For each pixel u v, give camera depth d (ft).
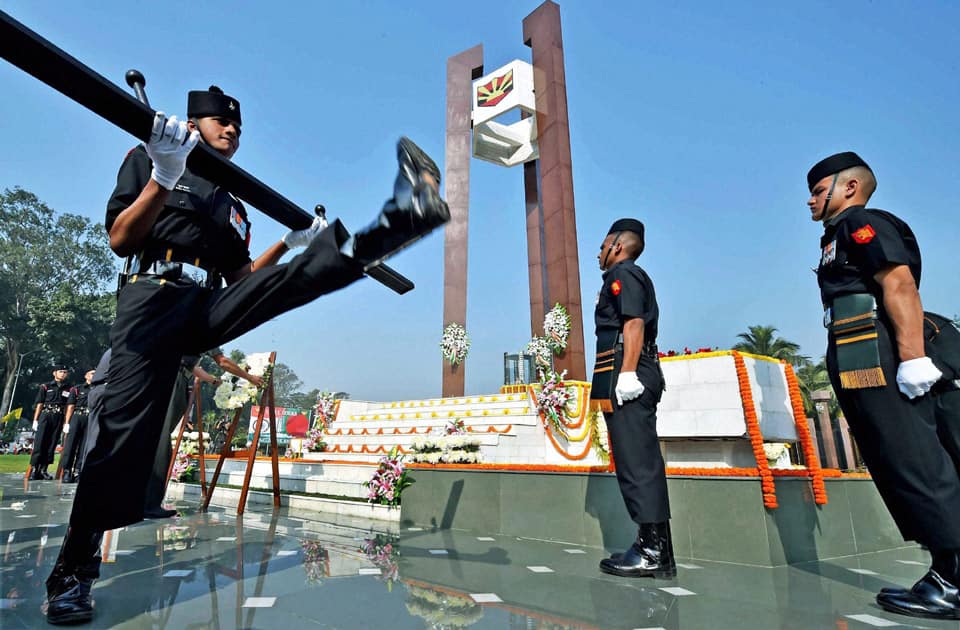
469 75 70.33
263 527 15.67
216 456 30.78
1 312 153.99
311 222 8.42
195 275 7.61
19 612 7.02
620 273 11.41
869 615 7.84
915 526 8.19
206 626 6.61
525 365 57.88
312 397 272.72
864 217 8.81
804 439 13.94
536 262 64.64
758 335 113.70
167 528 14.99
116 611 7.16
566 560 11.52
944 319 10.05
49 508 18.02
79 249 171.12
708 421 19.63
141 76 6.27
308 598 8.00
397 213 5.58
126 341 6.92
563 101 59.06
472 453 17.52
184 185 7.73
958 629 7.22
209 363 149.18
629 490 10.61
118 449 6.72
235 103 8.91
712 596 8.78
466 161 67.92
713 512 12.04
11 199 162.40
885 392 8.39
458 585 9.09
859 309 8.86
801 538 12.31
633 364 10.82
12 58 5.05
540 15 62.18
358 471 23.94
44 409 34.45
